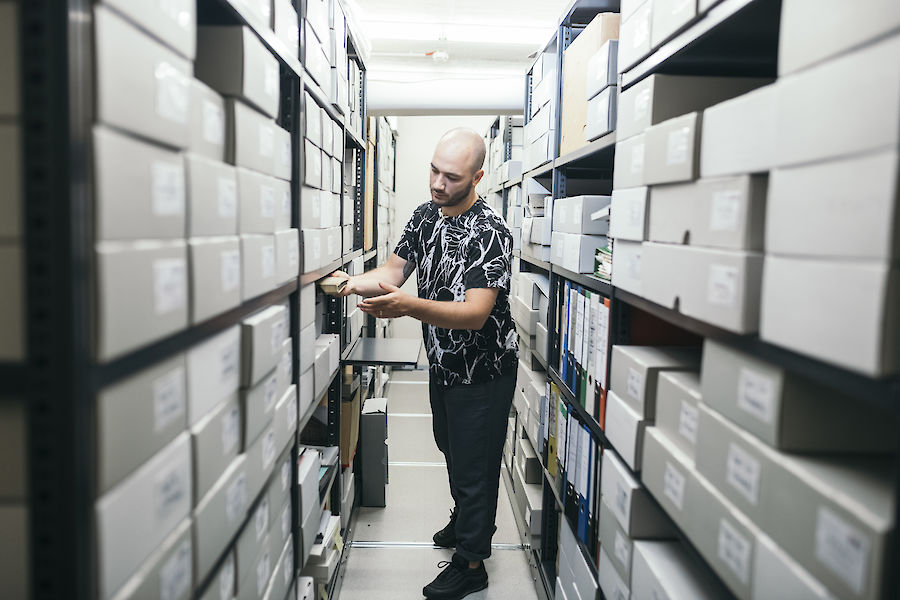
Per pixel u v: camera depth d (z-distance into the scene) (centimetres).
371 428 271
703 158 90
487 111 318
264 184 107
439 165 182
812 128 63
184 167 73
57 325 51
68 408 52
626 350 125
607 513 133
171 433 72
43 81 50
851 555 57
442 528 257
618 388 127
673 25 101
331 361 185
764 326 71
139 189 61
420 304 169
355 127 233
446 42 385
